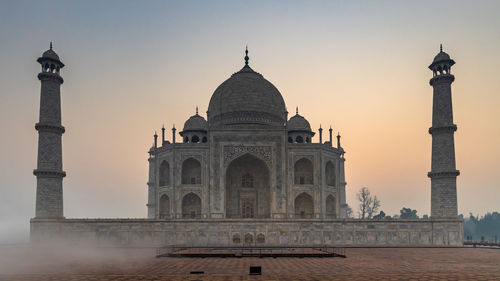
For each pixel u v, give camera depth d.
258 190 99.31
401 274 34.47
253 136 95.06
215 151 94.38
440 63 87.25
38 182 81.69
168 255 53.66
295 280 30.67
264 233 80.38
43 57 84.62
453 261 47.34
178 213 92.19
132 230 80.19
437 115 86.12
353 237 80.62
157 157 99.38
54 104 85.00
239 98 108.25
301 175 99.25
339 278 31.77
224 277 32.50
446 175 83.25
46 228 79.31
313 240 80.19
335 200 99.12
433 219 81.50
